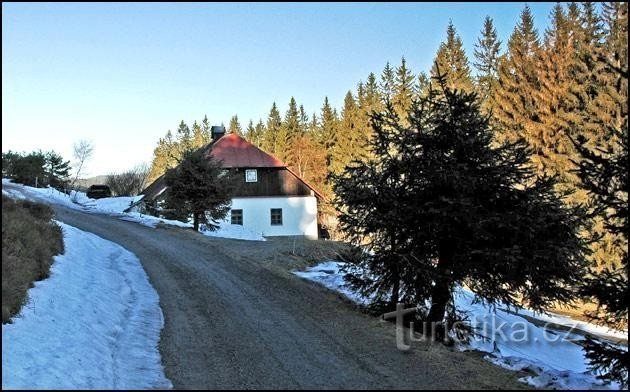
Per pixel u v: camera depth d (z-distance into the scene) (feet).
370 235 38.19
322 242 76.48
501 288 35.65
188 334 31.22
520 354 37.40
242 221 135.44
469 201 32.76
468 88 151.23
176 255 60.85
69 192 169.27
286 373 24.99
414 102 38.50
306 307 39.65
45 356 22.93
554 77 115.96
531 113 123.13
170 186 90.02
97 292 37.68
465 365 27.30
